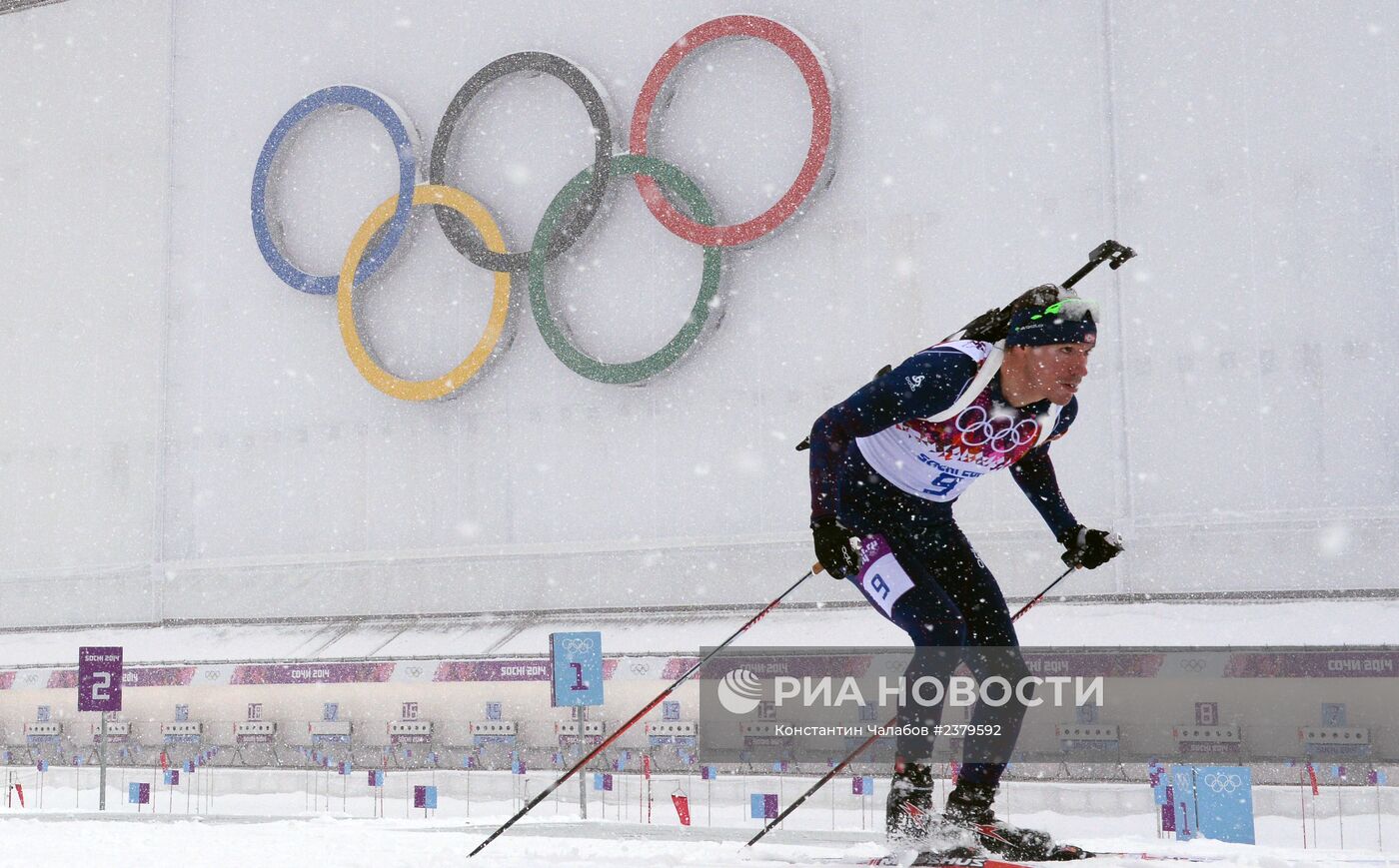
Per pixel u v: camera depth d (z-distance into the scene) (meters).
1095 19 55.00
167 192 71.81
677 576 58.78
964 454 8.49
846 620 53.97
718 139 60.47
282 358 68.00
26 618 71.75
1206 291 52.12
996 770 8.19
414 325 65.25
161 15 73.88
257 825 13.52
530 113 64.75
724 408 58.94
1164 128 53.47
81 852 8.66
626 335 61.00
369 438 65.62
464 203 63.56
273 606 66.44
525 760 56.72
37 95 76.25
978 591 8.58
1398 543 48.66
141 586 69.38
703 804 43.72
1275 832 36.88
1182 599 50.88
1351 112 51.19
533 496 62.03
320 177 68.75
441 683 59.12
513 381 63.06
